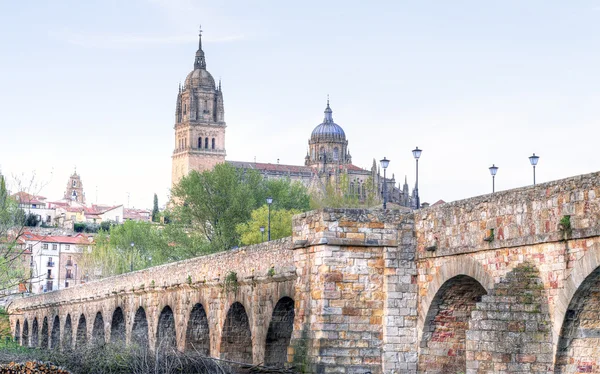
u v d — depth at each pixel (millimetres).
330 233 48094
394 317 47781
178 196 165750
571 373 36062
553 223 36531
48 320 136000
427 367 47219
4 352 79562
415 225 48406
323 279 47938
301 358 48781
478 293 45656
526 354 36500
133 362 57531
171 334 83500
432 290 46312
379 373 47469
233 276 65312
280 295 57469
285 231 147375
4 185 85938
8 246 84188
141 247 197250
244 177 182375
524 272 37406
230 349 67812
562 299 35781
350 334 47750
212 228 162750
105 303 104812
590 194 34625
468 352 38094
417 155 62625
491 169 67875
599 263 33906
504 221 39688
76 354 61969
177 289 79438
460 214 43500
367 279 48188
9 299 175125
